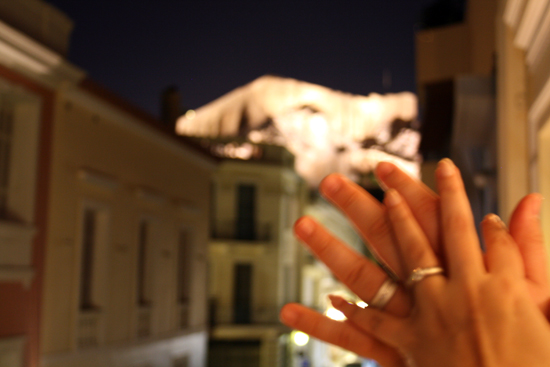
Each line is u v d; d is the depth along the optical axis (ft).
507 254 2.45
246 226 73.51
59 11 29.94
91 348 33.09
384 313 2.60
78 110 32.60
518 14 11.69
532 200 2.84
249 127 243.40
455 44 34.63
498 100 13.84
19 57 27.09
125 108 37.29
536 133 11.16
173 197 46.50
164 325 44.14
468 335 2.27
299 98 252.21
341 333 2.78
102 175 35.01
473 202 28.63
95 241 35.24
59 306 30.40
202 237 52.75
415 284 2.49
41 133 29.01
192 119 239.09
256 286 72.43
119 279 37.06
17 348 26.73
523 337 2.23
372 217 2.76
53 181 30.12
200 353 51.67
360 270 2.72
